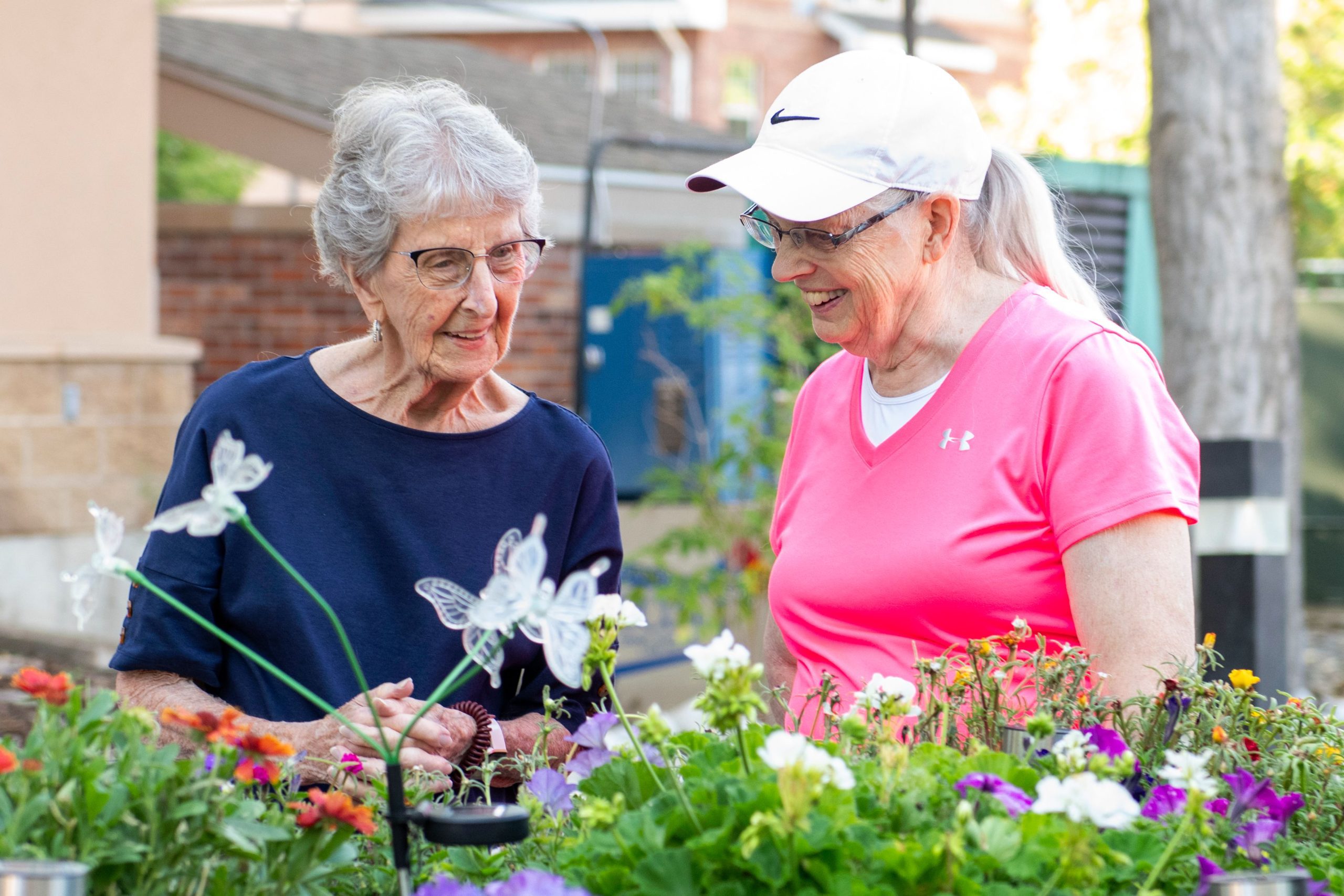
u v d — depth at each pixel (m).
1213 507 3.46
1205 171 5.66
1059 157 7.50
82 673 5.37
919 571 1.85
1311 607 9.86
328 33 11.73
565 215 7.54
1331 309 9.89
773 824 1.11
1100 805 1.11
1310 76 11.94
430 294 1.84
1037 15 15.44
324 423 1.96
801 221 1.79
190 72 8.09
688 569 6.41
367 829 1.20
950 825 1.20
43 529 6.38
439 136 1.83
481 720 1.82
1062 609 1.82
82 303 6.72
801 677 2.04
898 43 21.58
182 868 1.17
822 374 2.19
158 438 6.93
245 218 8.56
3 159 6.36
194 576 1.87
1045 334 1.86
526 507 2.02
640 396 6.77
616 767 1.36
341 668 1.91
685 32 20.83
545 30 20.83
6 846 1.08
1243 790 1.31
